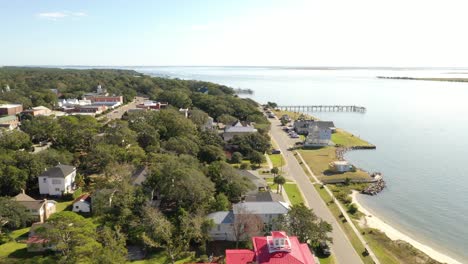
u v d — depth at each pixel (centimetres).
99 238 6462
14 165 9306
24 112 18762
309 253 5588
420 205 9925
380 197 10475
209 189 8400
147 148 11706
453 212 9506
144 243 6806
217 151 12294
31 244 6625
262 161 12825
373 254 6994
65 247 5916
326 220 8412
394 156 14975
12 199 7812
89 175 10588
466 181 11912
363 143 16800
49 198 9281
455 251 7538
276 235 5375
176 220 7488
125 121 14888
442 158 14662
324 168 12662
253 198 8375
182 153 11612
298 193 10119
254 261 5344
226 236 7438
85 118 15450
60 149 11538
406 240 7888
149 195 8369
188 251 6831
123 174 9125
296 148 15600
